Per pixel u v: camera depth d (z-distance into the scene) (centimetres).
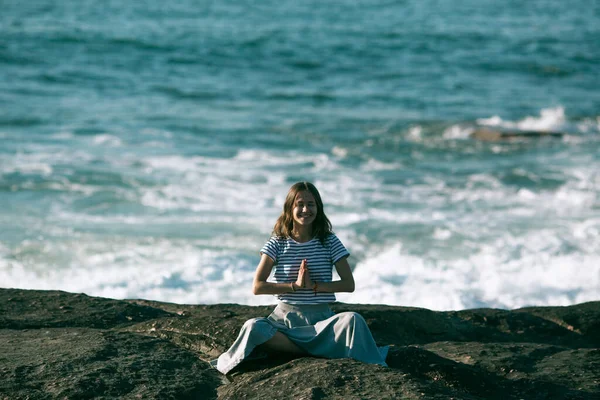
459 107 2703
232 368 459
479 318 632
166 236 1179
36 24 4175
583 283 1037
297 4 6122
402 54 3850
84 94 2644
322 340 468
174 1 5966
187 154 1809
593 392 446
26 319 566
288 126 2225
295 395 400
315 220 481
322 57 3653
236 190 1488
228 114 2395
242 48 3766
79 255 1088
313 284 465
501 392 445
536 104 2809
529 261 1116
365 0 6669
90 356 466
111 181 1504
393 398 388
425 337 585
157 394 420
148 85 2869
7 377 429
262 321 470
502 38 4503
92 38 3778
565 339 612
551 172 1709
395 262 1102
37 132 2002
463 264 1101
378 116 2461
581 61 3812
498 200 1467
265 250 480
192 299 952
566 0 7581
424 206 1412
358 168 1741
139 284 988
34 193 1402
